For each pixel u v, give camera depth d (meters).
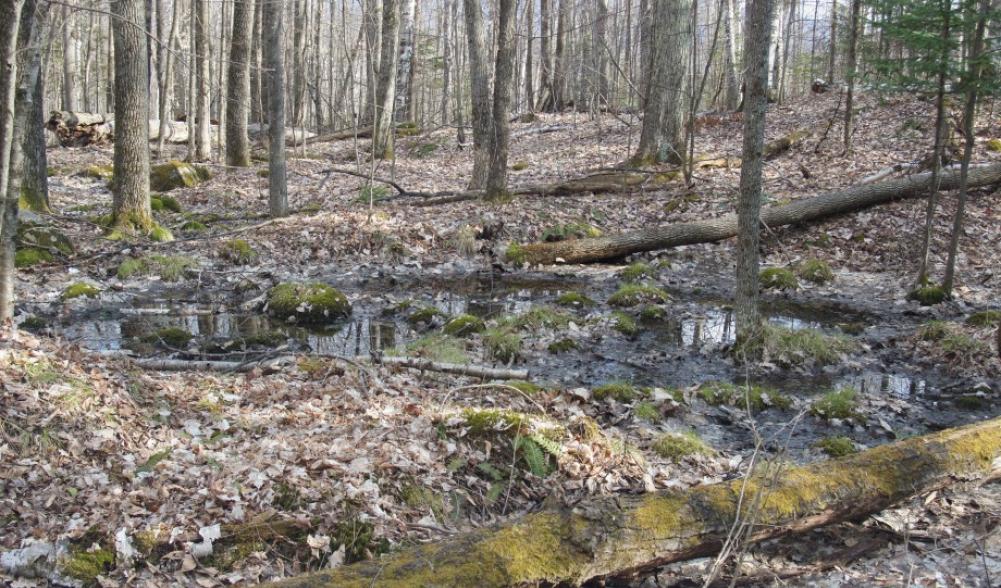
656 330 9.16
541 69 29.80
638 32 26.06
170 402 5.39
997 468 4.50
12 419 4.40
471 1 14.16
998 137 15.47
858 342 8.52
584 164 18.72
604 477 4.85
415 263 12.20
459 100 27.33
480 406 5.94
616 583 3.78
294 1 28.53
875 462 4.22
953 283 10.60
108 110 29.70
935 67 9.10
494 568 3.22
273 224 13.20
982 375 7.52
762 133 7.58
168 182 17.62
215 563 3.73
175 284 10.74
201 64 21.44
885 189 13.01
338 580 3.07
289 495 4.14
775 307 10.20
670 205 14.46
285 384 6.06
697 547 3.65
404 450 4.75
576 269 12.35
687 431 5.92
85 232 12.20
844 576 3.85
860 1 11.23
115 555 3.66
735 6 26.64
